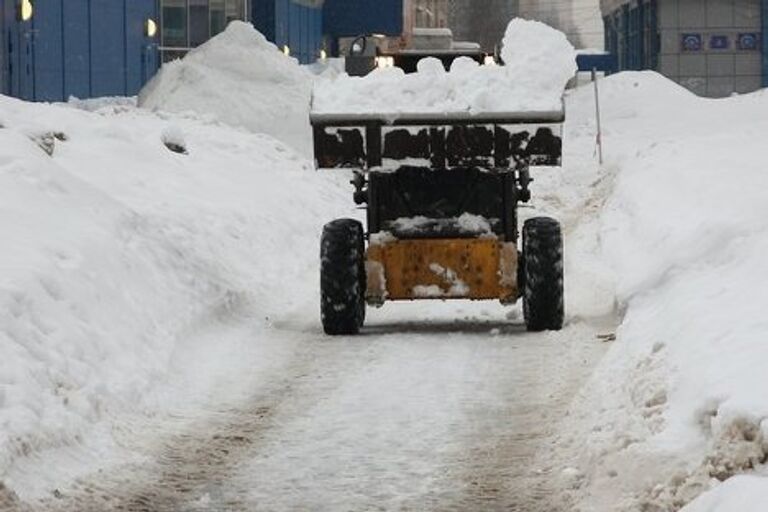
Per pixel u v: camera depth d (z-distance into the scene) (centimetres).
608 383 2461
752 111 11594
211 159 5731
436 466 2120
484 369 2859
